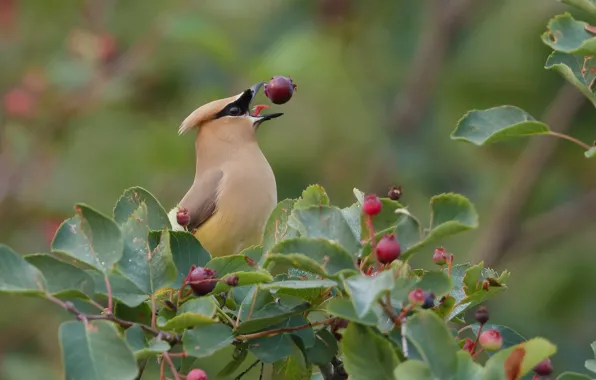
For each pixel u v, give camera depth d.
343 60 15.68
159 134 14.58
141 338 5.67
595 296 14.85
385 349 5.35
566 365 13.88
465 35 15.88
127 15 15.19
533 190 16.02
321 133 15.13
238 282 5.97
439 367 5.16
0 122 14.54
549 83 15.33
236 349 6.79
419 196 15.41
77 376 5.28
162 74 14.58
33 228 14.46
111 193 14.56
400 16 16.19
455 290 6.66
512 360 5.33
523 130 6.42
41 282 5.55
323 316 6.98
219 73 14.55
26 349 13.79
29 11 15.59
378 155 15.27
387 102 15.84
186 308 5.95
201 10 15.27
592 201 16.00
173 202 14.52
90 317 5.50
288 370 6.75
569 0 6.54
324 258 5.64
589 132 15.61
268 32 15.40
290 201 6.57
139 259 6.04
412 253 5.67
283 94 7.75
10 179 14.45
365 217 6.14
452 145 15.72
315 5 15.94
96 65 14.44
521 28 15.29
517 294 15.04
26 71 14.96
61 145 14.59
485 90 15.62
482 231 16.27
